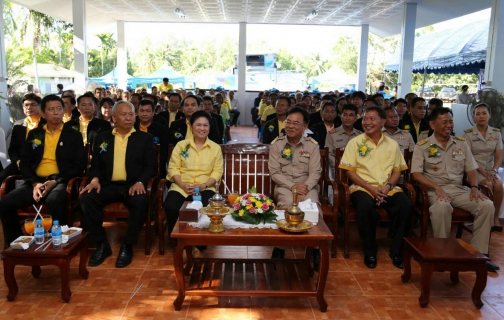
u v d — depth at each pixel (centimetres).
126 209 354
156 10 1369
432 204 357
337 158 396
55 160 385
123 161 371
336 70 2138
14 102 673
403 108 586
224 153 395
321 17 1448
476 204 349
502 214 444
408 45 1175
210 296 289
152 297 288
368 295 297
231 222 279
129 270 331
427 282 276
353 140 383
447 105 1145
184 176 370
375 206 361
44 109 377
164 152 433
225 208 267
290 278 296
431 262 274
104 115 516
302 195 348
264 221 278
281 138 380
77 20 1088
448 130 373
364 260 355
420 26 1470
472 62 1048
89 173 373
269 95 1143
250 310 274
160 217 357
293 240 261
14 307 272
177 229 267
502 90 770
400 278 325
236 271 309
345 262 355
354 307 280
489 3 1041
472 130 440
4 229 355
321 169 372
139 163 374
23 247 274
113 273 325
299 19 1491
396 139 457
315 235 259
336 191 357
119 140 377
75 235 297
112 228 436
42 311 268
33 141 379
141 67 4066
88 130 464
